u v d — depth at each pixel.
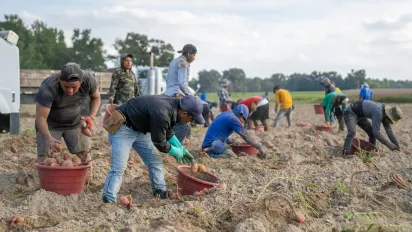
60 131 6.68
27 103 19.25
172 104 5.64
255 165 8.30
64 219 5.40
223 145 9.42
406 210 5.87
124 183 7.17
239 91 149.88
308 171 8.12
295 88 145.62
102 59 80.75
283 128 16.22
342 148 11.30
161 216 5.12
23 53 73.69
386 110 9.98
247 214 5.23
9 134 12.77
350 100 50.22
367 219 5.24
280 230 5.02
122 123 5.79
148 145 6.20
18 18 83.75
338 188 6.25
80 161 6.32
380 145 12.01
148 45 76.56
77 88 6.05
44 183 6.09
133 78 9.86
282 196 5.46
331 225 5.19
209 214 5.21
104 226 4.70
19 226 5.08
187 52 9.33
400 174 7.75
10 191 6.75
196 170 6.32
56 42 84.75
